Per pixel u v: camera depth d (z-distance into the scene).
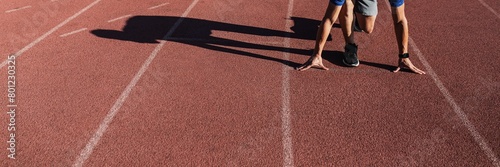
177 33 5.82
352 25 4.77
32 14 6.68
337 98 4.16
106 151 3.43
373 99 4.13
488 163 3.26
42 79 4.56
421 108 3.97
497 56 5.04
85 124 3.77
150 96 4.21
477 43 5.43
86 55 5.15
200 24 6.15
